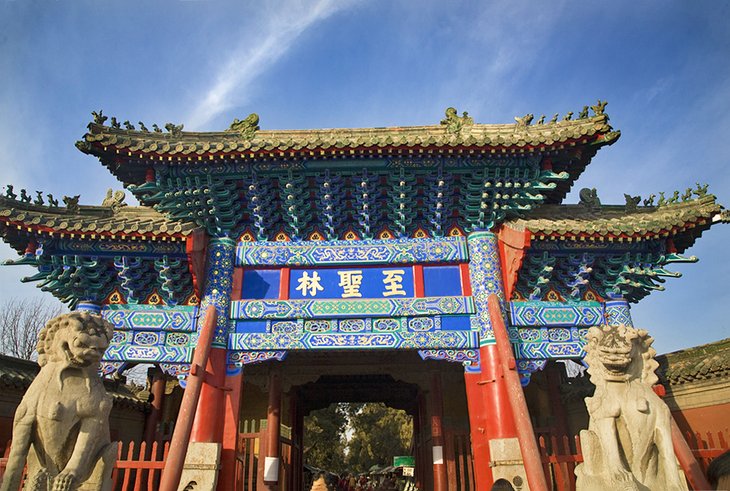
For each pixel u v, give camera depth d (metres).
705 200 14.37
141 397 19.70
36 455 7.48
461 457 15.94
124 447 17.34
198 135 15.17
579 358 13.44
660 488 8.16
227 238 14.50
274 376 18.95
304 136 16.05
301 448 22.83
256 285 14.19
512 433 12.08
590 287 14.34
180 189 13.90
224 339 13.32
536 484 10.39
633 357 8.91
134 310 13.66
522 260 13.41
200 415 12.34
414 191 14.23
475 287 13.90
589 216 15.52
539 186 13.89
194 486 11.66
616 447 8.29
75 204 14.75
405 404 24.05
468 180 14.18
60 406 7.46
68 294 13.91
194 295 14.05
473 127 15.71
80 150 13.10
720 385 12.97
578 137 13.20
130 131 13.75
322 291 14.05
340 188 14.32
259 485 16.62
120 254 13.40
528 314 13.66
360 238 14.84
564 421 17.22
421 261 14.31
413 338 13.30
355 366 19.12
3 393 12.65
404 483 38.03
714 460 3.48
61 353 7.79
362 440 57.56
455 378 18.95
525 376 13.16
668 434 8.35
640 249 13.73
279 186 14.26
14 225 12.43
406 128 16.08
